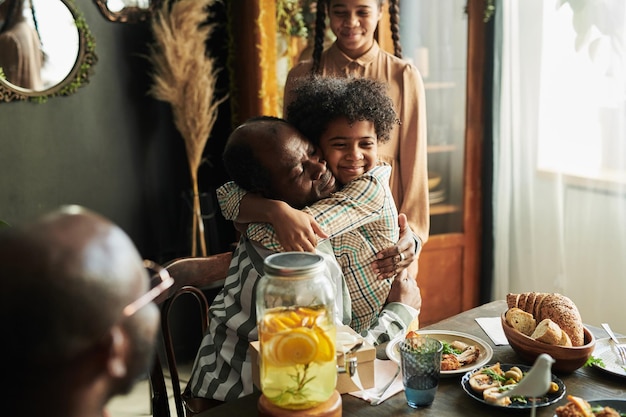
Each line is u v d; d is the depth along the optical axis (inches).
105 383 24.2
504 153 127.3
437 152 127.6
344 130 54.6
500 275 131.3
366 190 54.4
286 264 42.4
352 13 86.8
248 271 53.4
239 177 54.9
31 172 117.3
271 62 115.8
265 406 43.1
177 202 131.1
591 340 51.4
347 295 54.2
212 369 54.4
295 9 116.1
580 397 47.4
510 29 121.9
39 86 113.8
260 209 53.2
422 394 45.9
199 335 128.0
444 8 122.6
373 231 56.2
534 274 127.6
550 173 122.1
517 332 51.6
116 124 123.4
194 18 116.3
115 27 120.3
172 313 124.8
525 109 124.3
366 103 54.5
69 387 23.3
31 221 23.7
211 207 126.2
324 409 42.5
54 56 114.2
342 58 90.6
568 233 122.0
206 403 55.1
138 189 127.4
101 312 22.8
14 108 113.9
